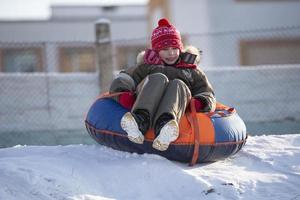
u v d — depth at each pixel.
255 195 11.50
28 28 68.25
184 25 56.69
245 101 28.22
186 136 12.50
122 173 12.18
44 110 26.92
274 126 27.09
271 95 28.34
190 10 56.81
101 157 13.35
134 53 55.97
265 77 28.34
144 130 12.38
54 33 69.19
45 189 11.16
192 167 12.97
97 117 13.61
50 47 51.53
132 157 13.04
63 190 11.22
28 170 11.73
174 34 13.66
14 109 26.67
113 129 13.08
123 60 55.50
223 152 12.98
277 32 57.62
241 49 56.88
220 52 56.56
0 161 12.58
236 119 13.61
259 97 28.31
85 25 70.06
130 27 71.75
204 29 56.88
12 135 26.02
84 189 11.48
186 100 12.70
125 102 13.34
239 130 13.29
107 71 26.61
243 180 12.03
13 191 11.06
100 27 26.62
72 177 11.84
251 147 14.73
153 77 12.59
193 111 12.87
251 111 28.22
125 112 13.24
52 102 26.97
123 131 12.87
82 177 11.98
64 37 69.25
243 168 13.10
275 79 28.36
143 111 12.34
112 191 11.71
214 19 57.03
